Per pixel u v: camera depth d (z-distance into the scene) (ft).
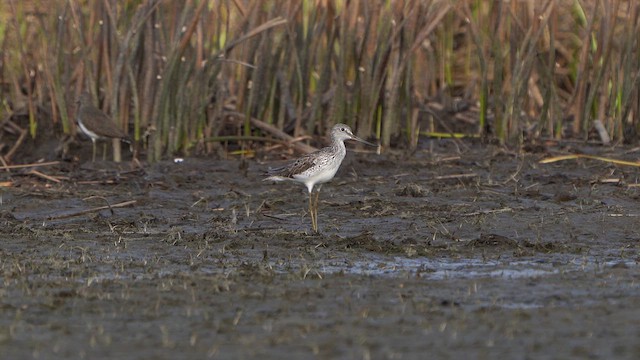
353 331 30.68
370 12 59.36
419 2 59.36
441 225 45.70
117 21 59.98
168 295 34.68
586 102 63.87
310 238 43.24
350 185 53.67
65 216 47.83
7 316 32.37
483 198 50.57
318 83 59.98
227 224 46.39
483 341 29.73
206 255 40.73
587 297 34.42
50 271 38.14
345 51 59.21
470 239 43.68
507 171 56.18
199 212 48.83
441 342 29.63
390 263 39.52
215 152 59.77
